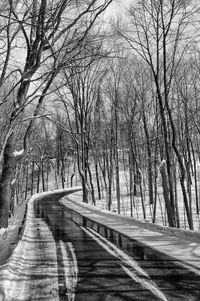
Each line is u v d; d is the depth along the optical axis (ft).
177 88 89.40
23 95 30.01
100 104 122.31
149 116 111.55
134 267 27.04
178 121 99.55
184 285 22.06
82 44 23.13
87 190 114.32
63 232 49.03
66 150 261.24
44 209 94.58
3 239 37.24
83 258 31.07
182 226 93.45
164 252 31.89
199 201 123.85
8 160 41.34
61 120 129.59
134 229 48.88
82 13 22.53
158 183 152.56
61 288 22.39
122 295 20.67
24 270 27.02
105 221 61.52
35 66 22.49
